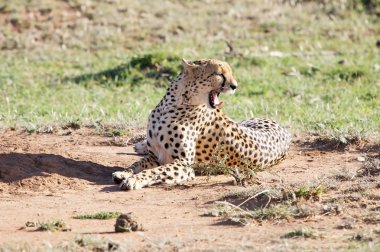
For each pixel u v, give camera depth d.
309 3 34.53
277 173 14.86
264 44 30.30
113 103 22.67
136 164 14.80
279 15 33.28
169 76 25.44
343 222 11.30
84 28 31.61
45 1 33.50
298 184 13.31
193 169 14.66
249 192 12.78
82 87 25.12
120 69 26.27
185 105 14.56
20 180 14.10
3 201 13.18
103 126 18.84
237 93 23.81
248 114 20.77
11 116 20.33
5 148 16.14
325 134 17.59
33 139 17.77
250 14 33.28
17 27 31.95
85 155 16.12
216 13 33.38
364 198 12.42
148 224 11.56
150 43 30.45
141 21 32.25
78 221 11.82
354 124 18.75
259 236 10.70
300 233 10.62
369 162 14.63
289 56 28.45
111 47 30.22
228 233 10.91
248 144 15.11
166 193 13.59
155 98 23.22
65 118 19.77
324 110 21.08
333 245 10.16
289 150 17.03
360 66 26.62
